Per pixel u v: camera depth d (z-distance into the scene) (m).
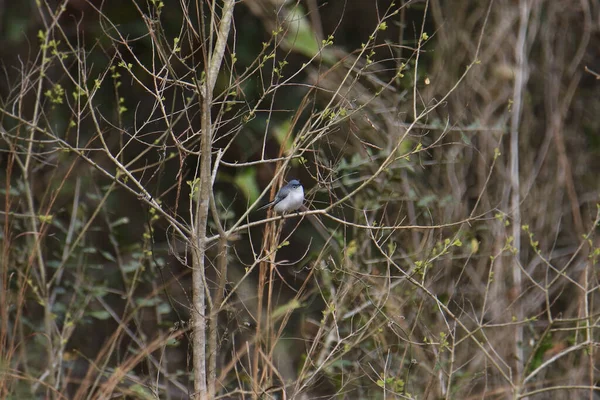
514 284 13.17
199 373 8.07
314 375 8.61
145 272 13.17
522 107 16.06
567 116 18.78
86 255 11.71
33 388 10.52
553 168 16.38
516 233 13.54
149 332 14.26
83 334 14.14
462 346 12.65
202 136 7.99
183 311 13.94
